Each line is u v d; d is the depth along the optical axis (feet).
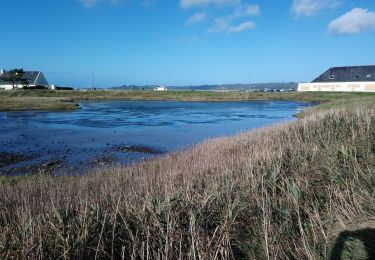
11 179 35.40
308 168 23.97
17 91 257.14
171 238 14.66
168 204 17.29
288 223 16.93
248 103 239.09
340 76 291.38
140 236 15.51
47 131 87.51
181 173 29.53
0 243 14.26
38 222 15.67
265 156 28.32
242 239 16.29
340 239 15.14
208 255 14.53
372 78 272.51
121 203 18.97
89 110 165.17
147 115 140.26
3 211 19.54
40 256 13.57
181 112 157.89
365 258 13.47
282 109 178.91
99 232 15.46
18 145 67.21
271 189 21.47
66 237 14.58
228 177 24.03
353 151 25.68
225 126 101.09
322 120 42.78
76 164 50.67
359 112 41.91
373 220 16.44
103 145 67.56
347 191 19.22
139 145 67.51
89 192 25.27
